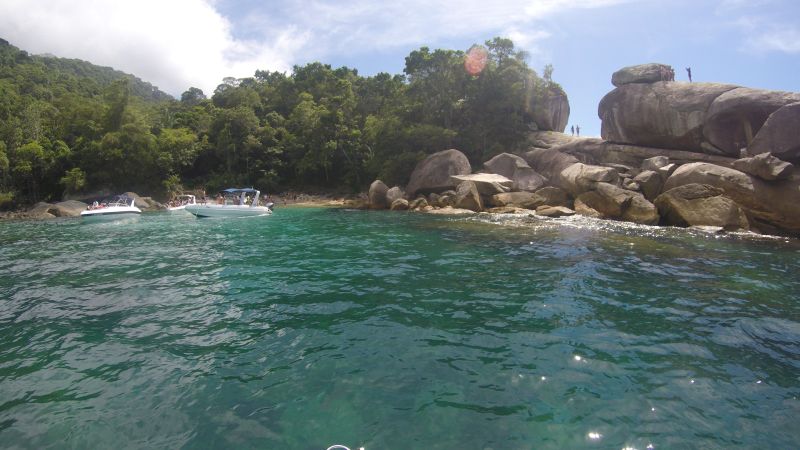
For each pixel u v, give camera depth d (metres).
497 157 29.12
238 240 15.47
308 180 51.25
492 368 4.69
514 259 10.72
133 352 5.29
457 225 17.95
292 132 55.75
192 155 49.62
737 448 3.35
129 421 3.77
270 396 4.16
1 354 5.28
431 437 3.47
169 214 30.30
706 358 4.96
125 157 42.47
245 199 27.88
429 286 8.24
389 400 4.05
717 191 16.42
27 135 42.34
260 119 59.38
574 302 7.11
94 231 19.77
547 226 16.94
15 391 4.32
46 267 10.88
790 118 16.94
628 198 18.91
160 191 44.91
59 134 44.88
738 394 4.16
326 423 3.69
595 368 4.69
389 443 3.40
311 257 11.59
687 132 22.20
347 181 46.50
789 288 7.96
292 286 8.45
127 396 4.20
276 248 13.34
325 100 57.47
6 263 11.52
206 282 8.97
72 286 8.79
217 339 5.68
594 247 12.24
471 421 3.69
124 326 6.27
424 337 5.61
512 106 36.78
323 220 22.78
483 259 10.78
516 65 36.41
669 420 3.71
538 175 26.83
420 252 11.97
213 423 3.72
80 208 35.62
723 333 5.74
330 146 45.69
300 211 30.67
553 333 5.73
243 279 9.16
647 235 14.40
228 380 4.50
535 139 36.62
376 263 10.56
